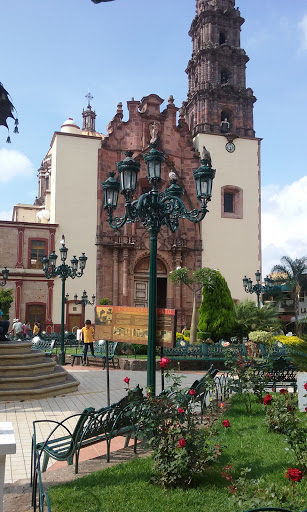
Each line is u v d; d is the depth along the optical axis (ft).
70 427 31.45
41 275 116.67
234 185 135.44
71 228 120.67
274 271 140.97
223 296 85.87
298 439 20.80
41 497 13.82
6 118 21.17
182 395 20.29
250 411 32.89
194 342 86.63
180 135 133.90
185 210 35.29
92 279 120.37
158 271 127.34
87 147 124.98
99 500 17.24
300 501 15.67
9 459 24.41
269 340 75.05
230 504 14.83
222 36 149.79
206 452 19.19
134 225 124.16
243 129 139.95
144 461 21.65
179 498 17.40
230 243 132.57
